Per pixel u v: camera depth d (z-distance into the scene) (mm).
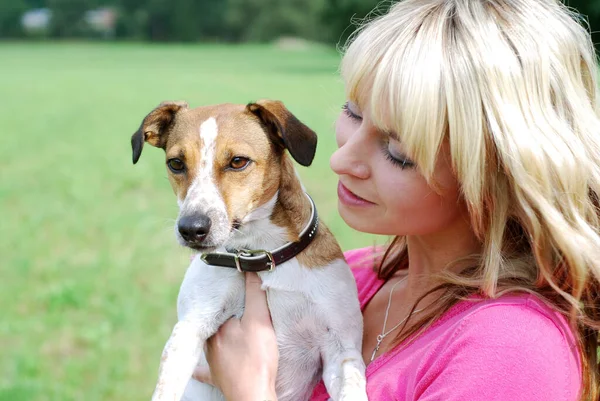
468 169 2205
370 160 2508
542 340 2080
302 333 3061
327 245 3172
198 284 3127
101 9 98938
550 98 2232
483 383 2039
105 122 20859
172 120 3658
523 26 2250
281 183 3291
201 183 3238
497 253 2277
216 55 59219
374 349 2836
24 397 5473
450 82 2209
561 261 2248
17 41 93750
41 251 9008
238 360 2789
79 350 6363
